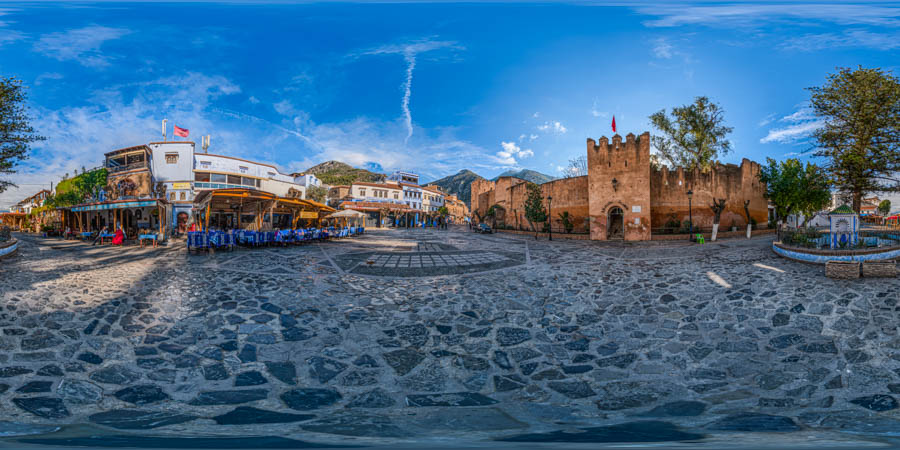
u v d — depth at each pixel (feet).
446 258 52.26
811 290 27.76
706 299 27.89
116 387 14.12
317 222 110.11
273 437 8.11
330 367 16.84
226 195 59.31
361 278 36.09
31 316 21.20
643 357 18.62
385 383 15.38
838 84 72.18
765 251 50.37
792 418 11.19
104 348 17.69
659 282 34.06
